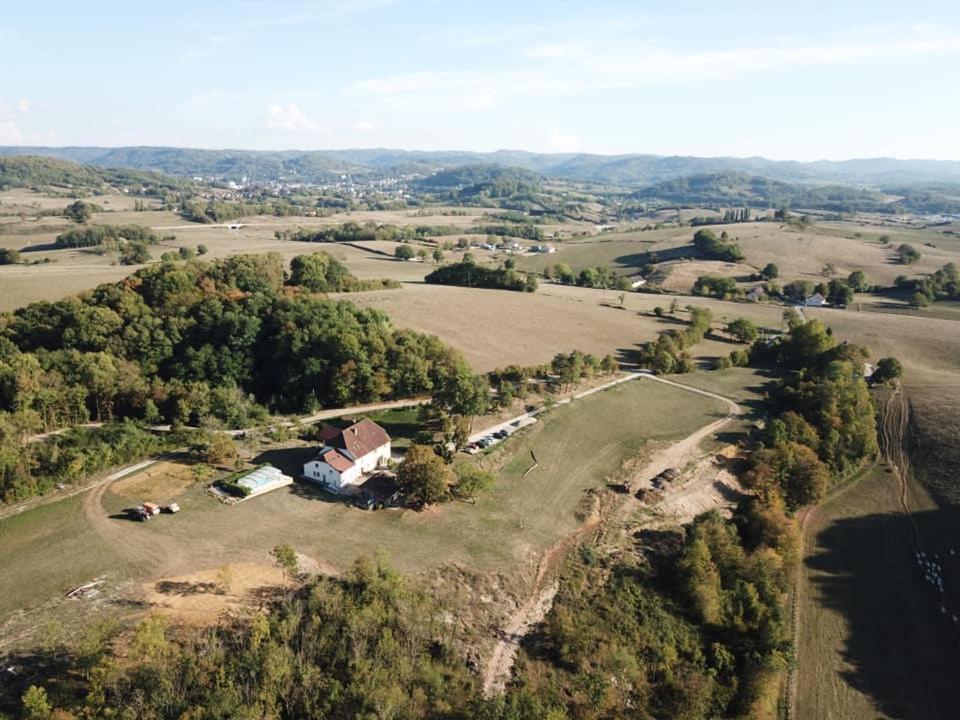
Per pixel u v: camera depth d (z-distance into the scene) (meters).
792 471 92.00
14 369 95.38
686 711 58.53
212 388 106.19
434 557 68.00
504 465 91.31
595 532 77.50
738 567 74.19
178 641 50.56
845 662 67.38
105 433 86.31
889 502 95.06
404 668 51.44
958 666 67.56
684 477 91.50
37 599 55.50
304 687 47.69
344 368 106.81
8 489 71.44
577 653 59.44
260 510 73.62
